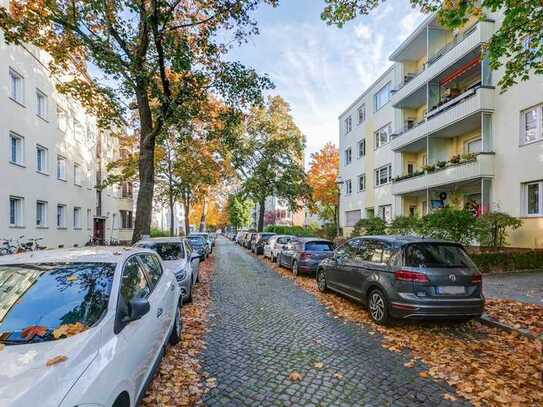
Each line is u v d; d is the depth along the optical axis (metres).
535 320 6.05
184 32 11.19
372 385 3.92
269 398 3.64
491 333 5.79
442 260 5.86
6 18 9.29
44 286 3.10
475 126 16.16
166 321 4.30
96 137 24.98
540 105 12.52
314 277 12.50
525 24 7.45
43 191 16.80
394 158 21.89
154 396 3.64
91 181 24.00
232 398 3.63
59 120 18.89
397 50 20.41
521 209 13.04
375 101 24.89
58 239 18.58
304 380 4.05
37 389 1.95
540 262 11.84
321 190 34.25
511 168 13.43
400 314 5.73
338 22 8.32
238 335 5.73
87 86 12.34
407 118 21.64
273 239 19.67
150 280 4.32
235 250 30.12
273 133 32.03
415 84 18.67
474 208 15.47
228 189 39.56
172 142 23.03
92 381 2.19
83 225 22.44
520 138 13.12
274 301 8.37
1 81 13.27
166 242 9.30
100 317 2.83
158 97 10.35
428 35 17.97
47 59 16.97
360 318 6.75
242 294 9.27
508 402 3.52
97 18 9.66
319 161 34.91
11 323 2.70
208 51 11.12
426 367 4.41
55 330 2.57
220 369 4.36
